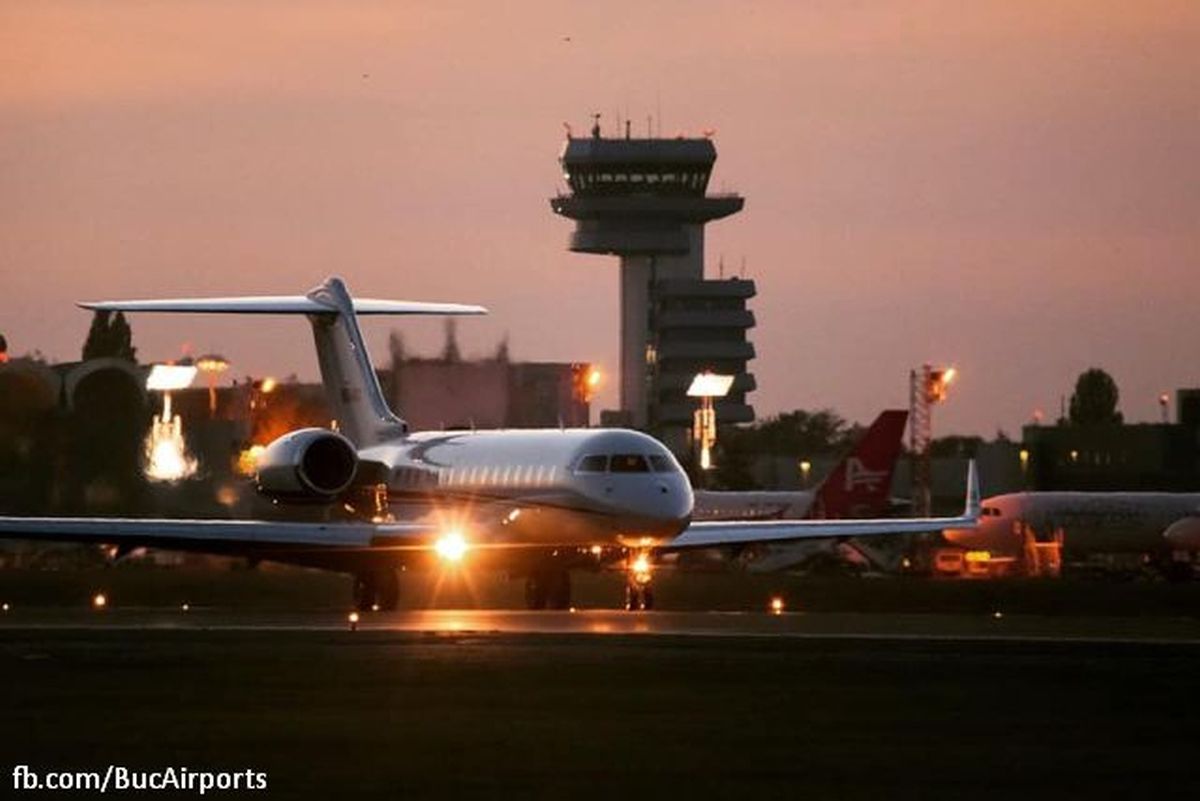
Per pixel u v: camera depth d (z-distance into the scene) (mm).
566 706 135375
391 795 105500
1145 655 166000
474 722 128500
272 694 140250
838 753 117875
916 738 123125
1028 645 173875
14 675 150125
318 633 184500
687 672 153000
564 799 104688
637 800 104562
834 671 154000
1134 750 119188
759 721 129375
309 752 117312
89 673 151375
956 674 152375
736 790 107125
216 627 197250
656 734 124250
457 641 176875
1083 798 105312
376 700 137625
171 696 139125
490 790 106812
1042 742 121938
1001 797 105500
